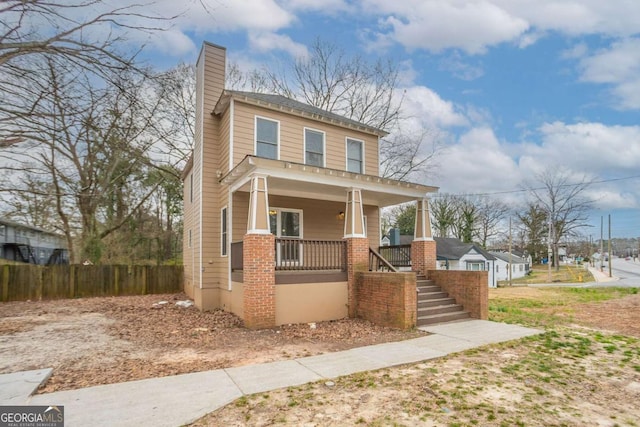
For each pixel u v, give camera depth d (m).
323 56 22.83
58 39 3.55
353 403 3.85
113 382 4.51
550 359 5.59
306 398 3.98
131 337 7.16
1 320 9.35
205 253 10.91
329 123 11.91
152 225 24.33
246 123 10.32
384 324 8.23
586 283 27.45
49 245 22.75
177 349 6.19
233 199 10.04
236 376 4.71
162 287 16.09
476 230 42.81
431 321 8.46
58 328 8.19
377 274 8.52
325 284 8.91
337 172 8.99
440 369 5.05
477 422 3.41
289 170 8.43
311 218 11.46
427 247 10.80
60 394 4.08
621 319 9.59
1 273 13.31
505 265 37.25
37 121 4.15
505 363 5.37
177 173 20.97
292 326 8.12
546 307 12.34
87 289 14.72
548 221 34.91
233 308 9.55
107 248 20.28
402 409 3.70
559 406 3.81
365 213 12.87
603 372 4.97
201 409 3.68
